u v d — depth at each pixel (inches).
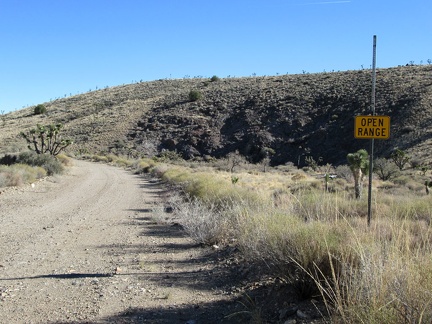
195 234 400.8
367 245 182.7
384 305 130.7
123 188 1095.0
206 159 2896.2
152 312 214.7
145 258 346.3
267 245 236.1
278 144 2851.9
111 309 220.4
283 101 3380.9
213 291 248.4
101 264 326.0
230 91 4089.6
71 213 636.7
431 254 152.6
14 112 5949.8
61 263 328.5
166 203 764.6
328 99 3176.7
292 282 208.8
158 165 1861.5
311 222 234.2
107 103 4815.5
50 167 1369.3
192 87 4899.1
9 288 260.2
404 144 2170.3
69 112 4766.2
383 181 1341.0
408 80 3056.1
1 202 729.6
